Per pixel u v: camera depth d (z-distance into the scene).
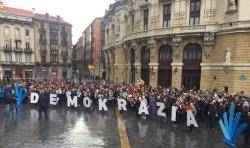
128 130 15.66
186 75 34.22
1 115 19.00
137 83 35.97
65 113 20.33
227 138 13.53
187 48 33.78
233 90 27.89
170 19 35.44
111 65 58.81
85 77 85.31
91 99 23.70
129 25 45.84
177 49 33.94
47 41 77.44
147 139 13.88
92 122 17.50
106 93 24.36
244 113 14.83
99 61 85.31
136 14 42.16
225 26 29.06
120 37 50.59
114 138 13.84
